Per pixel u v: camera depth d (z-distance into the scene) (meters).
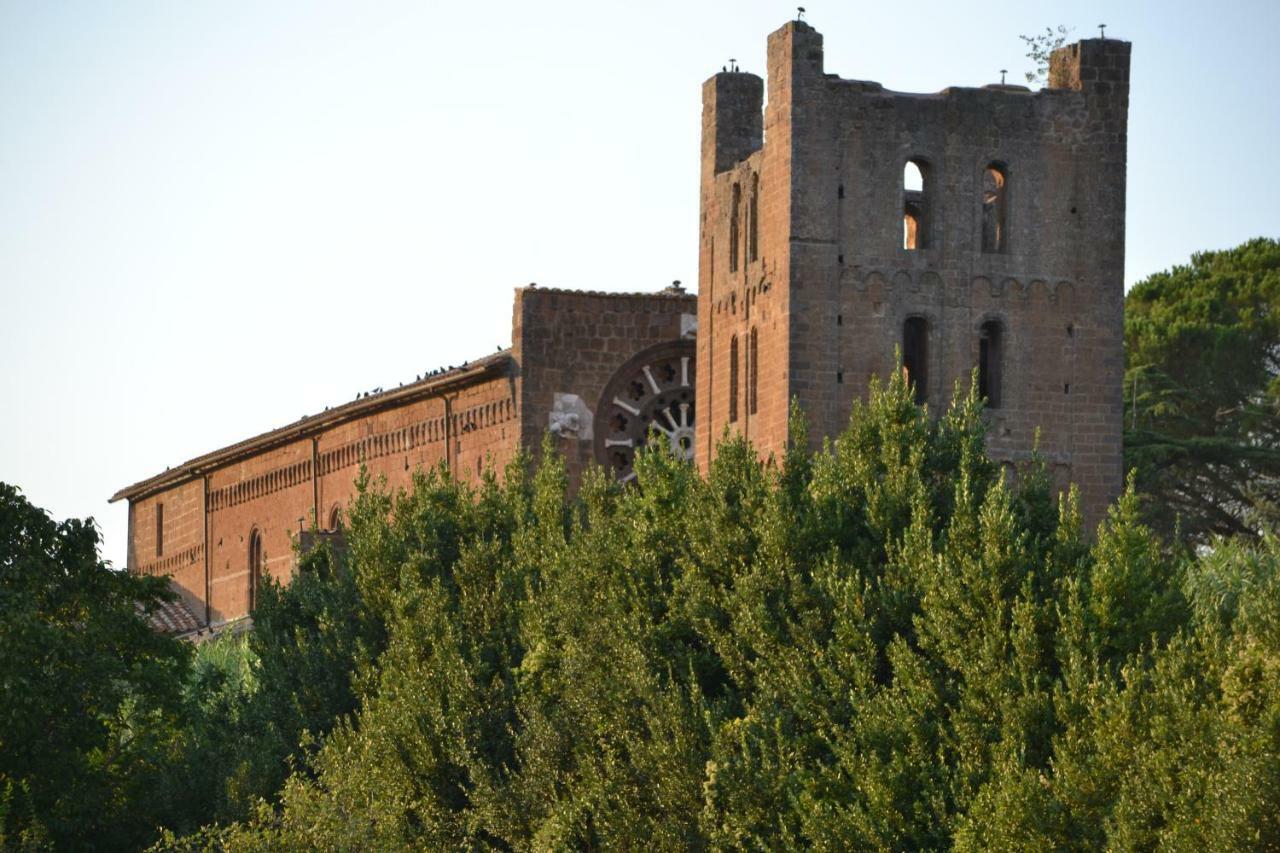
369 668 165.25
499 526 173.75
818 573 137.62
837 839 124.50
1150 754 114.31
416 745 154.12
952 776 124.06
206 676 181.75
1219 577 149.50
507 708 155.50
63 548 169.62
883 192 180.50
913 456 142.88
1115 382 183.38
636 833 138.25
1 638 157.25
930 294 180.75
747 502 146.00
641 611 147.00
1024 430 181.75
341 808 149.12
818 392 178.75
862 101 180.25
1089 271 183.38
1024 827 116.19
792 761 131.25
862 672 131.12
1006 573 128.25
